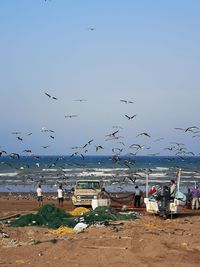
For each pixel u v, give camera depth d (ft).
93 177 244.63
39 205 124.98
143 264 46.93
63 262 48.62
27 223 76.54
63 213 82.28
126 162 131.75
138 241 57.06
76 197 107.45
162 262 47.73
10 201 143.54
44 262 48.88
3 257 51.42
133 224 73.05
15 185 226.79
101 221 74.38
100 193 106.52
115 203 110.42
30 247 55.98
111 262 47.98
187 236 62.23
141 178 240.94
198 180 232.32
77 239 59.21
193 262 47.93
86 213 82.48
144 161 450.71
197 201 104.12
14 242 60.64
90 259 49.34
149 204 88.33
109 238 59.11
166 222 78.69
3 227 74.13
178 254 51.19
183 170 275.39
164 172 282.77
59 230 68.28
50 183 223.71
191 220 82.99
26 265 47.73
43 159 486.38
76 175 261.65
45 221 77.71
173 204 84.79
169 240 58.54
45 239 62.03
